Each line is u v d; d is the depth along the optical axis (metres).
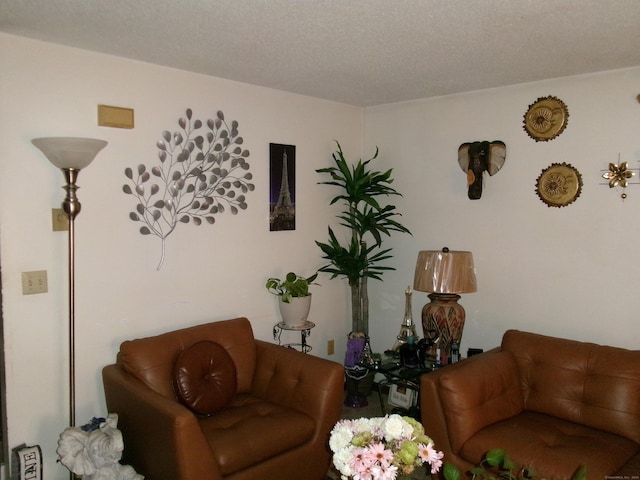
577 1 1.82
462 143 3.30
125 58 2.53
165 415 1.94
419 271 2.91
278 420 2.33
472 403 2.25
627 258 2.66
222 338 2.74
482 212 3.23
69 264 2.17
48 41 2.27
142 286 2.67
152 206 2.68
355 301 3.62
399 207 3.71
